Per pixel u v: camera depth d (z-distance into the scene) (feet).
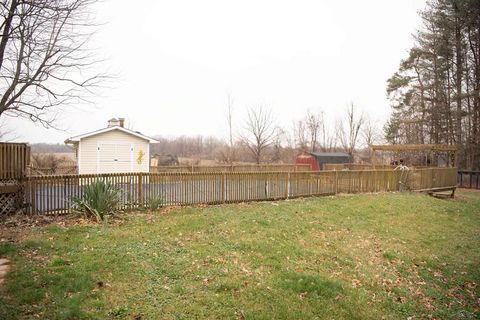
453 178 71.00
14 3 30.12
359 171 56.39
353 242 31.09
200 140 203.21
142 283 18.56
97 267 19.83
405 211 45.60
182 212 35.40
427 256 30.01
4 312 14.38
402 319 19.19
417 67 112.98
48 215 31.48
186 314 15.98
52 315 14.61
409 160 110.42
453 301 22.72
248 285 19.53
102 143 66.13
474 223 43.55
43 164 82.07
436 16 100.17
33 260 20.39
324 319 17.21
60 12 33.22
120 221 30.60
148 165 70.08
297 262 24.18
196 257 22.98
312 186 50.65
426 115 111.96
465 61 99.30
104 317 15.07
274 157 146.10
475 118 96.53
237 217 34.30
